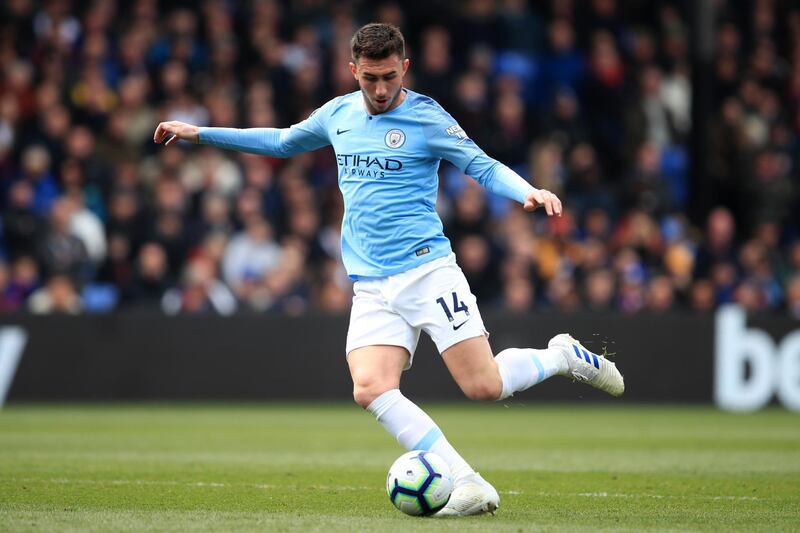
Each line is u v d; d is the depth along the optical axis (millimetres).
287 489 24344
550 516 20594
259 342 51688
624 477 27344
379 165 20547
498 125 62250
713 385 52500
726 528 19312
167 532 18031
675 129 66562
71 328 50781
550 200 19438
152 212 55188
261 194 57188
